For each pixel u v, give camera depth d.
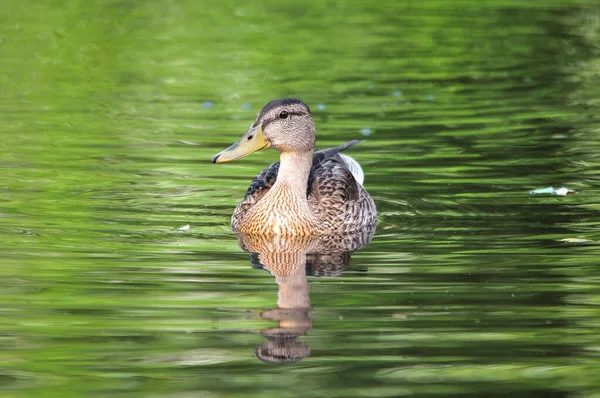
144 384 9.75
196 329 11.04
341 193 15.71
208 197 16.56
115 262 13.30
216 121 21.36
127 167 18.02
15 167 17.84
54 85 24.41
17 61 26.77
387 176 17.58
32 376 9.93
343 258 13.65
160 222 15.21
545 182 17.02
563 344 10.63
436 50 28.53
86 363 10.23
